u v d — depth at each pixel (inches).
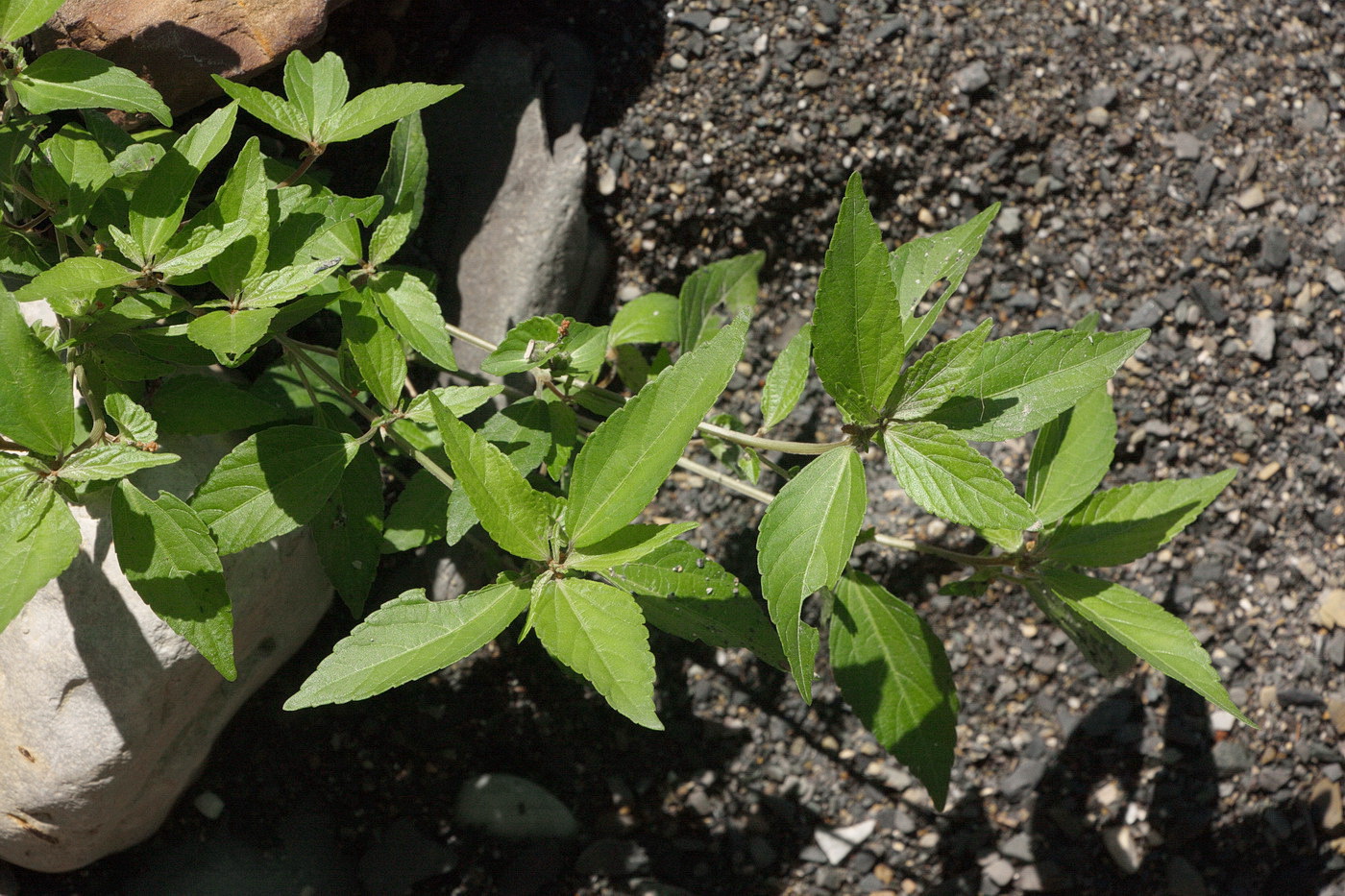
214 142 38.6
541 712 45.8
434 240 45.6
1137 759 45.9
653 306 43.7
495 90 45.5
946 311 46.9
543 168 45.2
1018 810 46.0
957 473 37.8
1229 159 47.0
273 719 45.3
